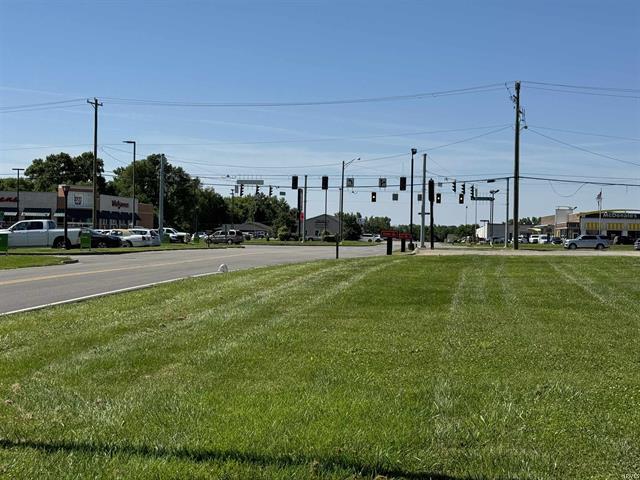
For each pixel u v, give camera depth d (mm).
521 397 5648
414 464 4129
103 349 7754
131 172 134000
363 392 5785
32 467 4027
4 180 136375
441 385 6012
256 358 7234
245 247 57719
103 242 47281
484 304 12016
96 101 54438
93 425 4875
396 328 9305
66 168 142000
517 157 45344
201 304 12086
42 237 43562
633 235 106688
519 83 45281
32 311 11375
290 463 4109
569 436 4656
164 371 6664
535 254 32594
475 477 3945
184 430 4734
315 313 10805
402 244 46781
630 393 5793
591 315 10711
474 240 114688
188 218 137500
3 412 5227
